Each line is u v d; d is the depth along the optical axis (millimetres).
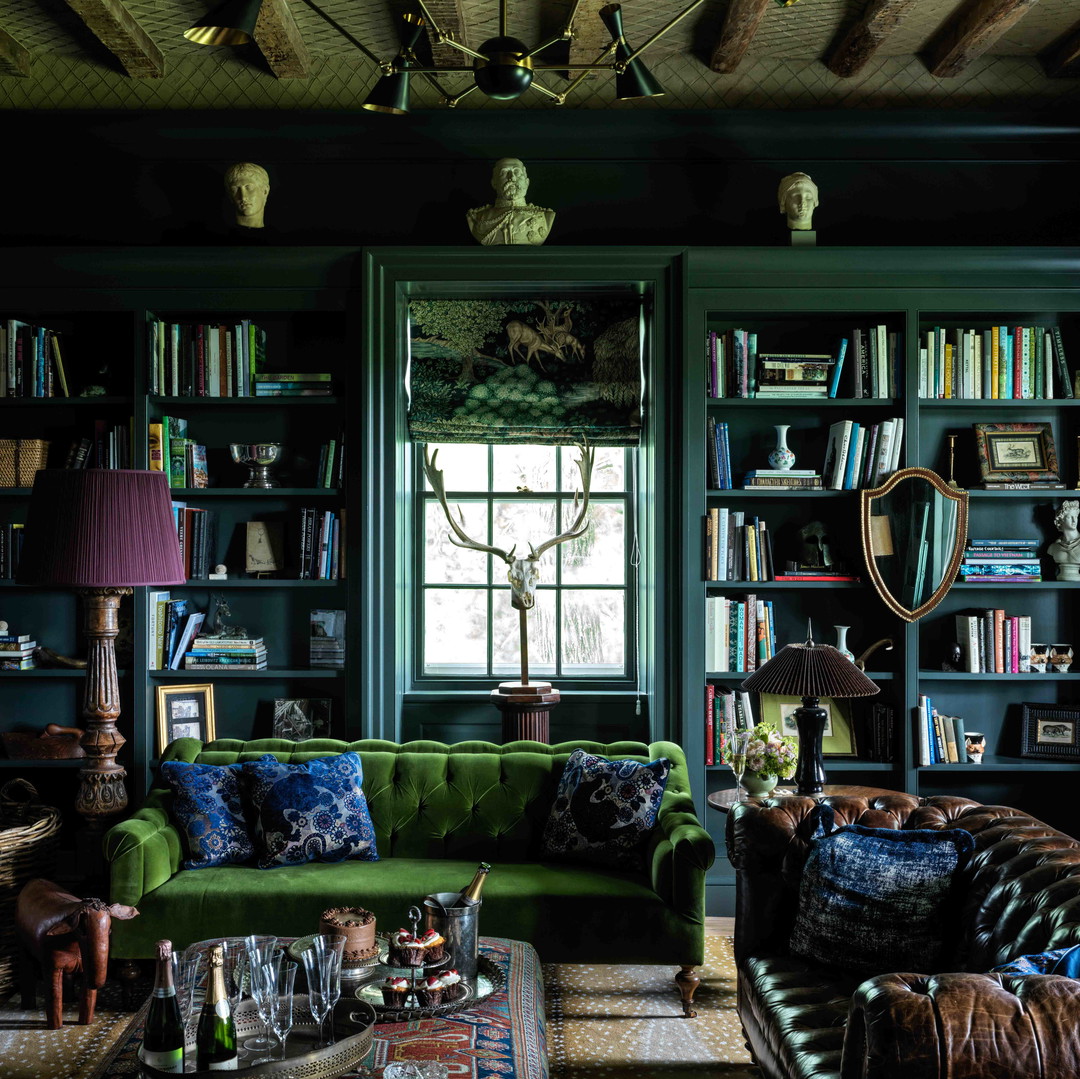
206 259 4426
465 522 4930
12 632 4723
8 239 4766
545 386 4723
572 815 3607
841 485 4527
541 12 4289
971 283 4449
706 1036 3221
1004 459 4594
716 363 4527
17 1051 3053
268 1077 1935
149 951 3260
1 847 3453
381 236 4734
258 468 4582
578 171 4746
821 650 3504
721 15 4348
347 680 4477
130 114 4617
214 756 3855
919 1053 1685
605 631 4914
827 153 4723
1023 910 2285
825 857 2715
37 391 4516
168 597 4656
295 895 3277
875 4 4059
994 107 4723
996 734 4762
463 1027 2322
